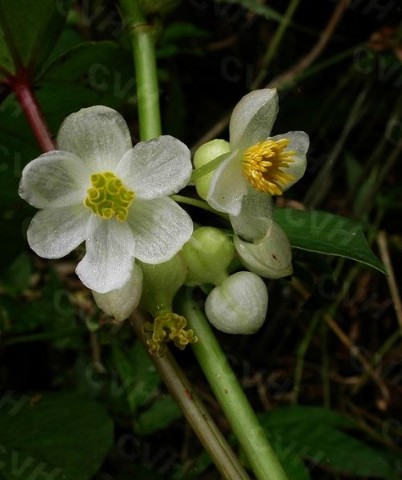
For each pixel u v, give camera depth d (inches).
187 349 5.4
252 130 3.1
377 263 3.5
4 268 5.2
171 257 2.9
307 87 6.3
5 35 3.7
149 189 3.0
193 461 4.6
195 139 6.4
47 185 2.9
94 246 3.0
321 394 5.8
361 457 4.4
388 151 6.1
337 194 6.4
